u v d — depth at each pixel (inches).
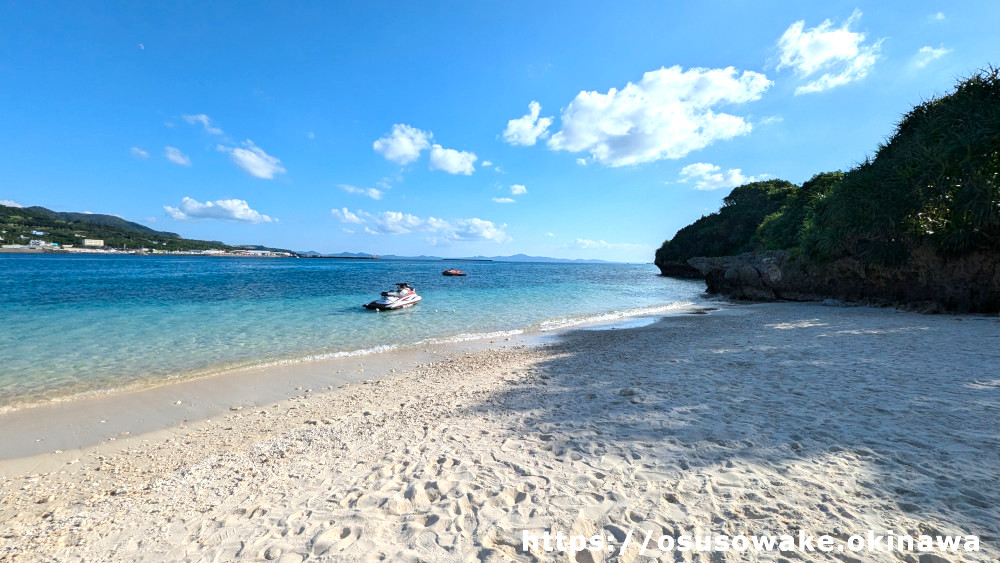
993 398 209.2
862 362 302.7
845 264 782.5
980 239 547.2
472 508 141.6
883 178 687.1
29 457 223.3
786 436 181.5
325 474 181.6
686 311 842.2
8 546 138.3
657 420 212.8
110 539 140.2
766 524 119.0
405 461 187.0
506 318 756.0
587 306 951.0
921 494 128.0
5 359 416.5
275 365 412.2
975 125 569.9
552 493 147.6
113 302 844.6
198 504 162.2
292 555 122.5
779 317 639.8
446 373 376.5
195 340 518.6
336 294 1092.5
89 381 354.0
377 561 116.6
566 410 242.1
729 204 2938.0
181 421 273.0
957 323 463.2
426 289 1365.7
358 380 365.7
